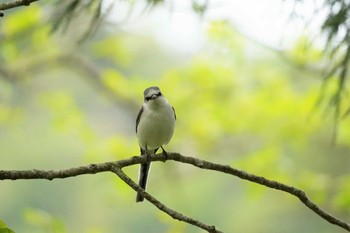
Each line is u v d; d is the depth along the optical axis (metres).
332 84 10.53
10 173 5.60
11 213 20.48
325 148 15.98
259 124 14.16
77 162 21.45
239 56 13.84
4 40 14.27
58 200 20.33
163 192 16.84
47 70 16.61
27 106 20.14
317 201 12.09
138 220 19.55
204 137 14.85
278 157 12.84
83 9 6.70
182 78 14.62
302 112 13.49
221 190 18.22
